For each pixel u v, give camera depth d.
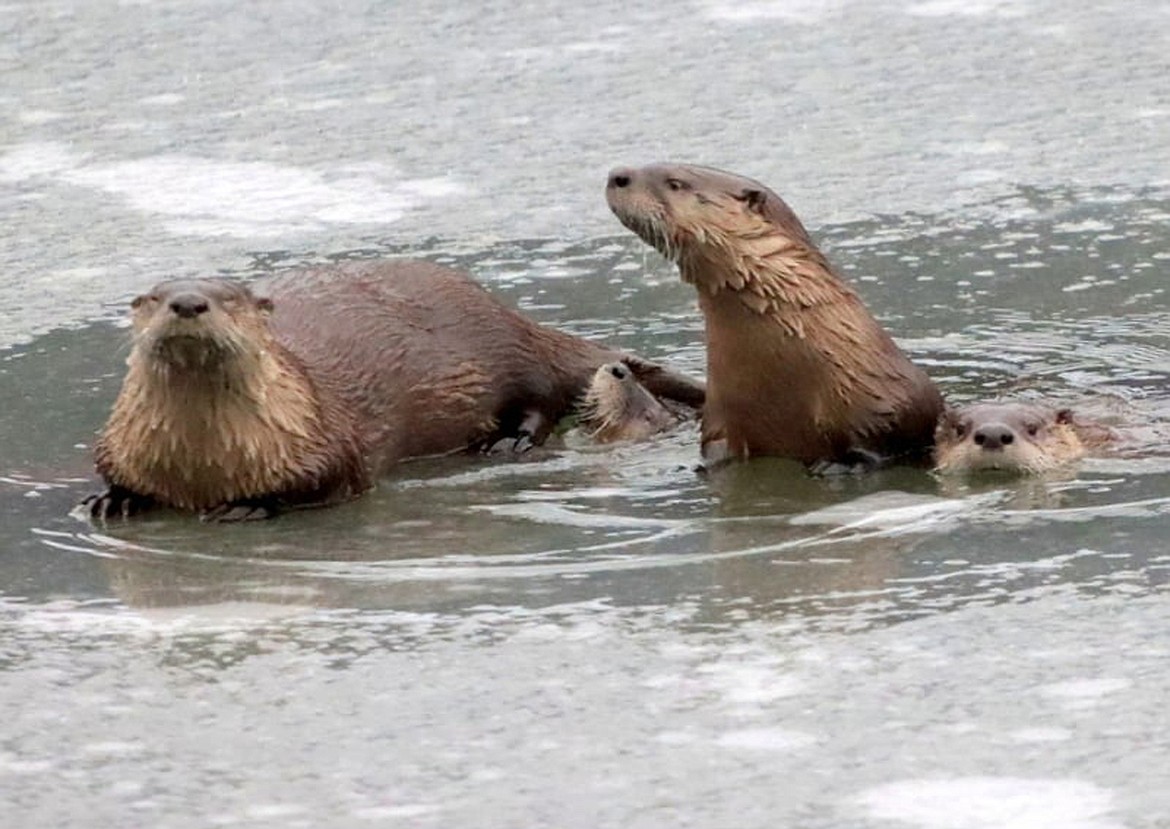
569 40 20.06
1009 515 11.13
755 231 12.24
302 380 11.79
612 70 19.22
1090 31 19.70
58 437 12.64
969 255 15.14
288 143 17.81
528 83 18.98
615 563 10.57
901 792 8.09
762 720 8.70
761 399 12.43
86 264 15.51
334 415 11.95
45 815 8.12
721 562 10.52
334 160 17.44
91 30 20.50
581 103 18.48
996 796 8.04
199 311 10.99
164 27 20.56
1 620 10.01
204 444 11.40
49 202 16.73
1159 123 17.56
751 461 12.52
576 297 14.77
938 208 16.06
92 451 12.42
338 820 8.02
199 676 9.29
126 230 16.14
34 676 9.34
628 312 14.52
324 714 8.88
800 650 9.34
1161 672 8.98
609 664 9.27
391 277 13.12
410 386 12.63
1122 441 12.23
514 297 14.77
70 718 8.91
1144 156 16.88
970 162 16.95
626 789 8.18
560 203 16.42
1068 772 8.20
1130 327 13.88
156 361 11.20
